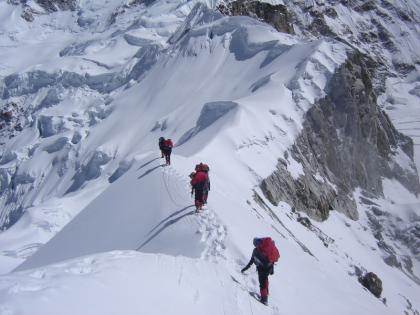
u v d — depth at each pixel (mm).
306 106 46094
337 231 38844
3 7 169750
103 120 86812
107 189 25531
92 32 150500
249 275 13344
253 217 21344
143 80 88812
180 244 15320
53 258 20375
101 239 19188
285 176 36781
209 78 70312
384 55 152250
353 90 50375
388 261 40188
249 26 72812
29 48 145625
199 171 17109
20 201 86625
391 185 56156
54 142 90938
